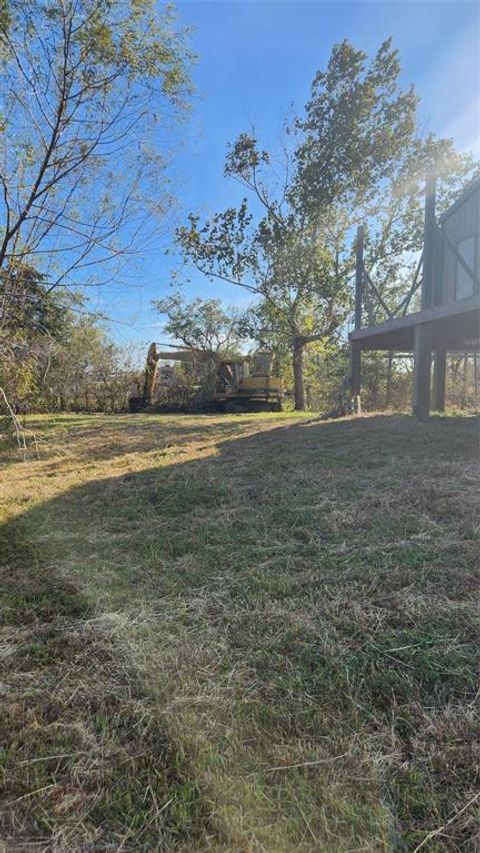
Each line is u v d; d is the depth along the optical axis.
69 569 2.76
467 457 4.66
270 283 16.69
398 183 16.17
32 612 2.28
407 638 1.92
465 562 2.49
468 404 13.77
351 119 15.11
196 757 1.42
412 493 3.62
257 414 13.86
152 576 2.62
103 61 3.83
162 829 1.21
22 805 1.29
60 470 5.72
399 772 1.34
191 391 17.39
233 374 17.23
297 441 6.51
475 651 1.81
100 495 4.37
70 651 1.97
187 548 2.97
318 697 1.64
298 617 2.11
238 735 1.50
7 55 3.73
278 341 19.48
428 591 2.25
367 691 1.65
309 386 19.91
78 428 10.09
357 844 1.15
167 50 3.93
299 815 1.23
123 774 1.37
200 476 4.84
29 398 4.51
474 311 5.72
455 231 7.36
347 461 4.95
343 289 16.62
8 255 4.07
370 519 3.19
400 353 13.58
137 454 6.62
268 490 4.10
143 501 4.10
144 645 1.98
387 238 16.95
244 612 2.19
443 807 1.23
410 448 5.30
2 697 1.71
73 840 1.19
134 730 1.54
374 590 2.30
